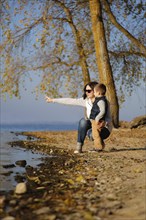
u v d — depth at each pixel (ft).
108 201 12.62
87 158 25.67
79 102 27.45
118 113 58.03
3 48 60.39
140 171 18.75
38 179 17.42
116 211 11.32
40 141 44.70
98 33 57.98
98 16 57.98
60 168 21.42
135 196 13.21
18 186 14.60
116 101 57.72
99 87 26.09
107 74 57.57
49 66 63.72
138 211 11.13
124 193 13.79
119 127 58.13
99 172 19.35
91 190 14.57
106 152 29.19
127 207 11.73
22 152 31.86
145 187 14.66
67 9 63.10
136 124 61.26
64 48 62.49
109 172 19.12
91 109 26.81
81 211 11.44
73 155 27.81
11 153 30.96
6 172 20.10
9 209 12.07
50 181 17.15
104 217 10.71
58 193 14.38
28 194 14.32
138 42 61.77
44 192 14.69
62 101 27.17
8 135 63.21
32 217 11.02
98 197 13.33
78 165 22.16
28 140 47.70
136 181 16.12
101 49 57.82
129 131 55.11
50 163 23.93
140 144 37.86
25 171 20.86
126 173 18.65
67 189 15.20
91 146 34.96
